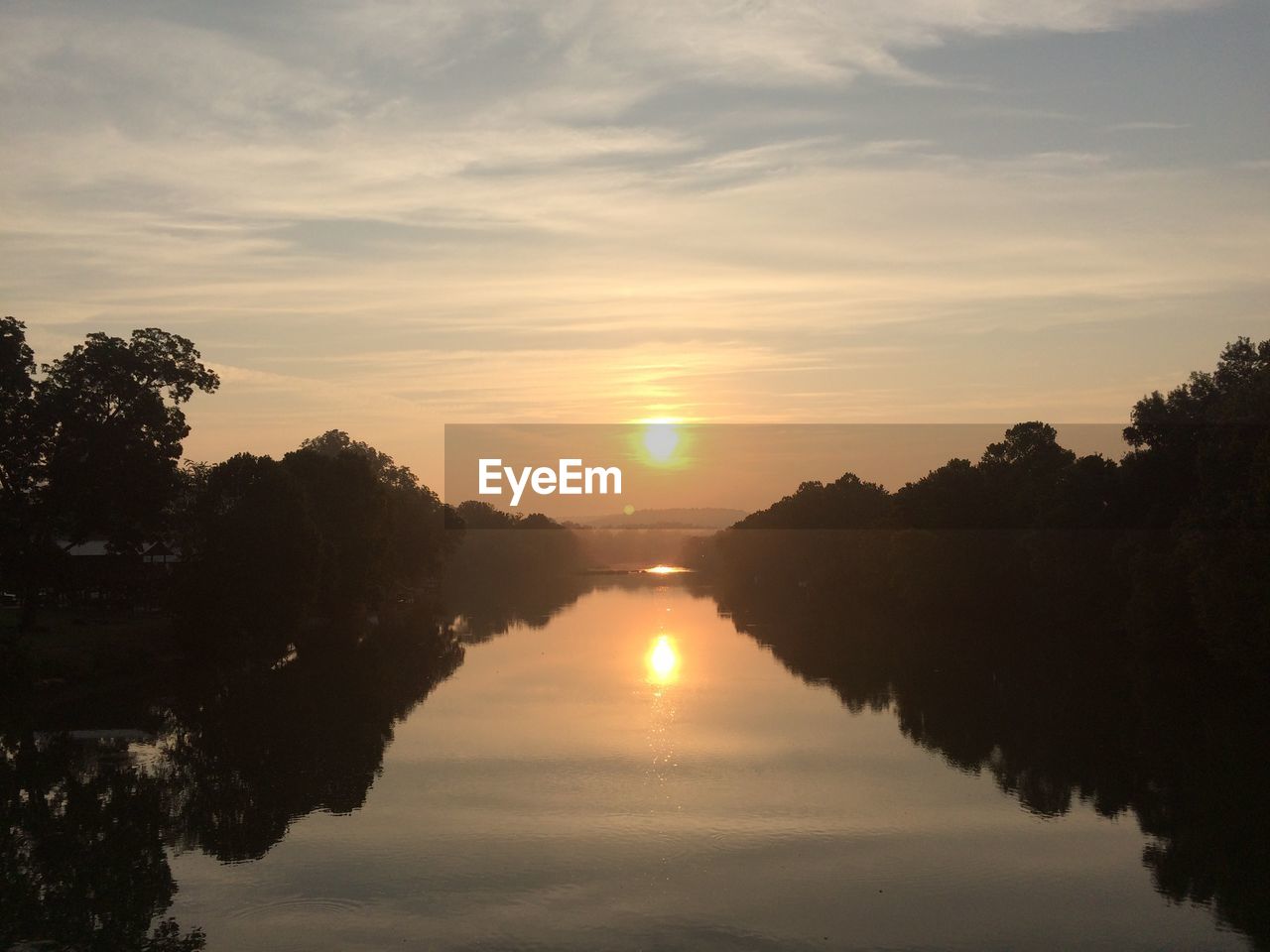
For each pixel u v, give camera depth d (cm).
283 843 3641
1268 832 3753
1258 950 2761
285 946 2794
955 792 4262
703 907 3039
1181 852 3541
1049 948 2777
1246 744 5166
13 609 10188
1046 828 3797
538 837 3672
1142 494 8775
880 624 11612
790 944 2789
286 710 6256
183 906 3086
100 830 3834
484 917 2969
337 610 11456
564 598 17912
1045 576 9606
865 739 5306
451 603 16550
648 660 8531
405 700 6575
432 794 4247
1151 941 2823
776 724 5706
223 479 9381
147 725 5822
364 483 11625
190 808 4106
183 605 7994
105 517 7556
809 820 3875
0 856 3578
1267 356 8306
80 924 2978
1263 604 5784
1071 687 6925
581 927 2895
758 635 10656
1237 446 6706
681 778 4484
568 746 5150
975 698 6538
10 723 5891
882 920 2953
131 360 7556
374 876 3303
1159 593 7225
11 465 7238
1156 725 5656
